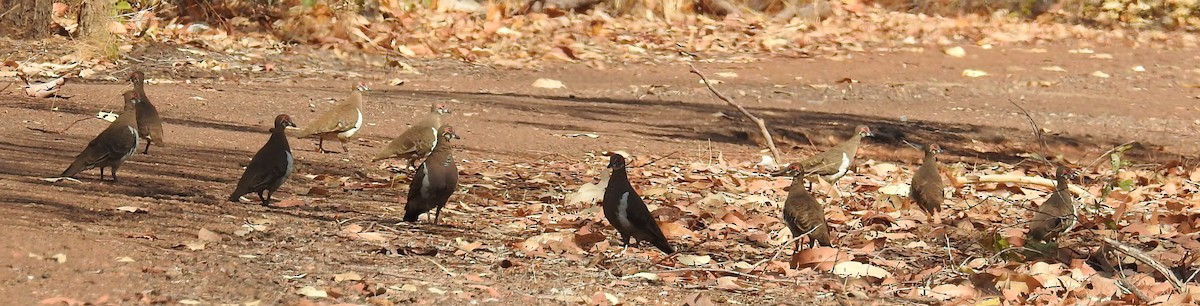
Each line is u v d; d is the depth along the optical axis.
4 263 8.33
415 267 9.40
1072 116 22.22
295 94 20.70
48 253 8.68
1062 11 36.28
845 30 31.75
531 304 8.49
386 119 18.50
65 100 18.33
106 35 23.31
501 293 8.74
